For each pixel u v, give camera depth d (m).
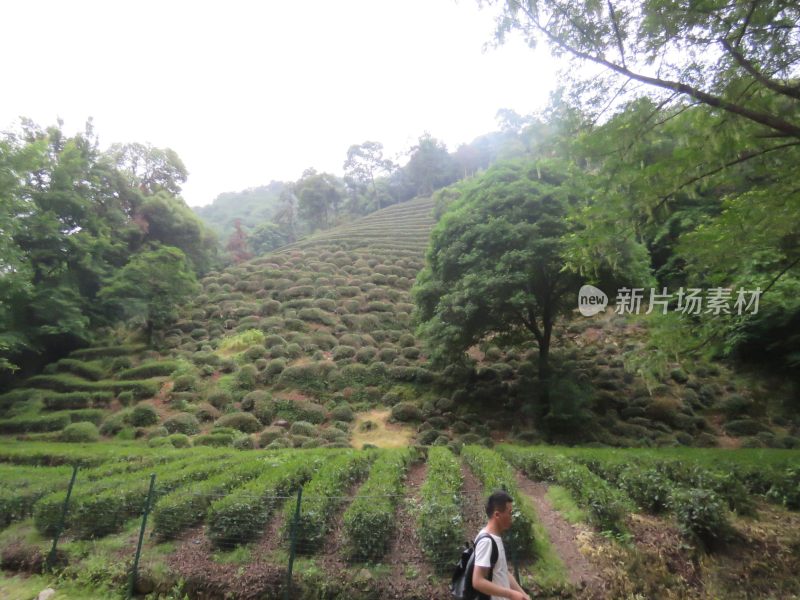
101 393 17.70
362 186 70.00
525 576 5.66
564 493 8.29
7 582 6.41
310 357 20.84
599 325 22.47
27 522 8.10
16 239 19.41
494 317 14.88
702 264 7.55
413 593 5.42
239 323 24.39
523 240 14.01
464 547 5.89
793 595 5.68
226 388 18.41
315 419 16.80
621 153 6.44
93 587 6.09
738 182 6.74
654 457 9.48
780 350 16.73
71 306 20.05
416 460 12.77
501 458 10.39
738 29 5.52
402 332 23.70
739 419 15.98
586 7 5.91
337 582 5.61
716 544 6.32
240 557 6.26
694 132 6.02
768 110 5.74
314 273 30.45
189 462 10.69
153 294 22.12
